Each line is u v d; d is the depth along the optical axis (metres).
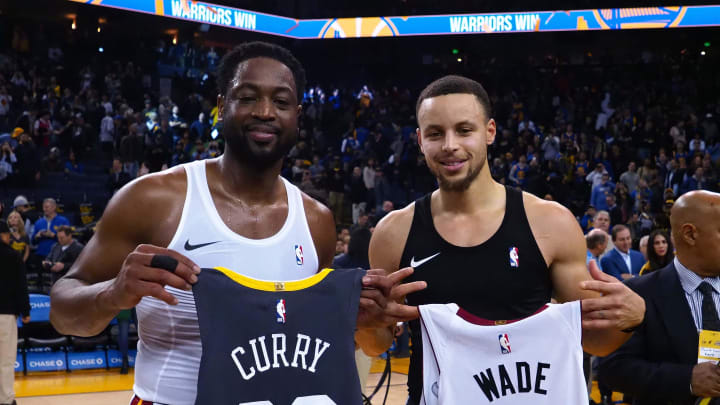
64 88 18.94
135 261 1.67
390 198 16.09
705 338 2.47
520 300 2.30
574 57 23.86
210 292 1.79
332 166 16.38
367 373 5.24
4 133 15.78
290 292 1.85
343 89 23.67
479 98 2.33
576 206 14.27
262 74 1.94
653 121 19.19
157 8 18.59
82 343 8.48
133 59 21.48
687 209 2.57
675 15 19.75
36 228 10.33
